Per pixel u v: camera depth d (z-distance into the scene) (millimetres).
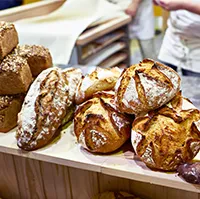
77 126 807
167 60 1824
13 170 1067
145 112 732
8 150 865
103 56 1875
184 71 1752
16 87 916
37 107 827
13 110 926
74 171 980
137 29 2580
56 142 861
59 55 1605
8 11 1738
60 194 1044
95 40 1866
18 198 1117
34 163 1021
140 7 2490
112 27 1860
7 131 929
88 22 1722
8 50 945
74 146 839
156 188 897
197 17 1540
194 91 1196
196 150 704
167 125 701
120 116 768
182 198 879
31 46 1007
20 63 914
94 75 880
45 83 854
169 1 1519
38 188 1065
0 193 1139
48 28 1680
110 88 857
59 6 2059
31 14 1864
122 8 2402
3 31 920
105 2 1999
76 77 955
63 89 880
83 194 1011
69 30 1645
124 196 901
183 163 692
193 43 1656
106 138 763
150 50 2658
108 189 963
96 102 809
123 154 785
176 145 691
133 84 722
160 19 3033
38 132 824
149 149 699
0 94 941
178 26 1662
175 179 689
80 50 1675
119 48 2021
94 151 788
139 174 718
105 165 753
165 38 1841
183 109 729
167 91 710
